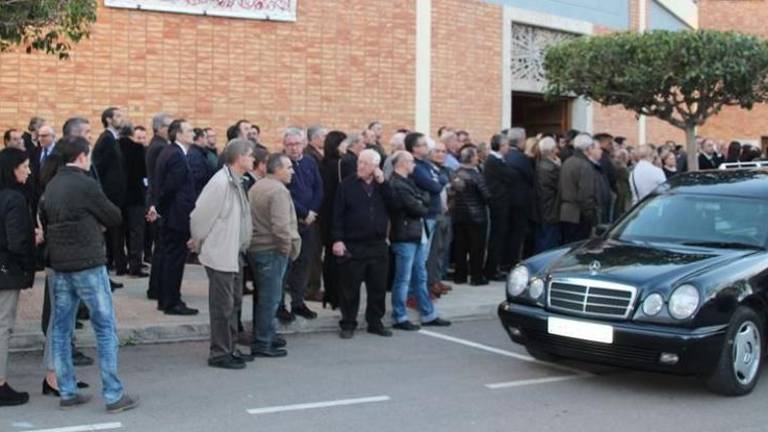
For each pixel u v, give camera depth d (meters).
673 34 12.95
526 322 7.89
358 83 15.27
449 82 16.50
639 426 6.52
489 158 12.77
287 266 9.09
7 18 8.15
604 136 14.12
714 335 7.12
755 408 7.04
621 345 7.27
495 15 17.34
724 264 7.55
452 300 11.44
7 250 6.75
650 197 9.16
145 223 13.02
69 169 6.77
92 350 8.76
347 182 9.55
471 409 6.96
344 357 8.76
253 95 14.27
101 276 6.76
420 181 9.97
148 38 13.45
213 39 13.94
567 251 8.45
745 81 13.01
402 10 15.73
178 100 13.70
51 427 6.38
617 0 20.38
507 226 12.91
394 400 7.20
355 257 9.60
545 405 7.09
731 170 9.52
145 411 6.80
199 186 10.09
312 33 14.78
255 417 6.68
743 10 26.66
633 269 7.58
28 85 12.73
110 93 13.21
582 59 13.67
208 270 8.16
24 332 8.73
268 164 8.52
